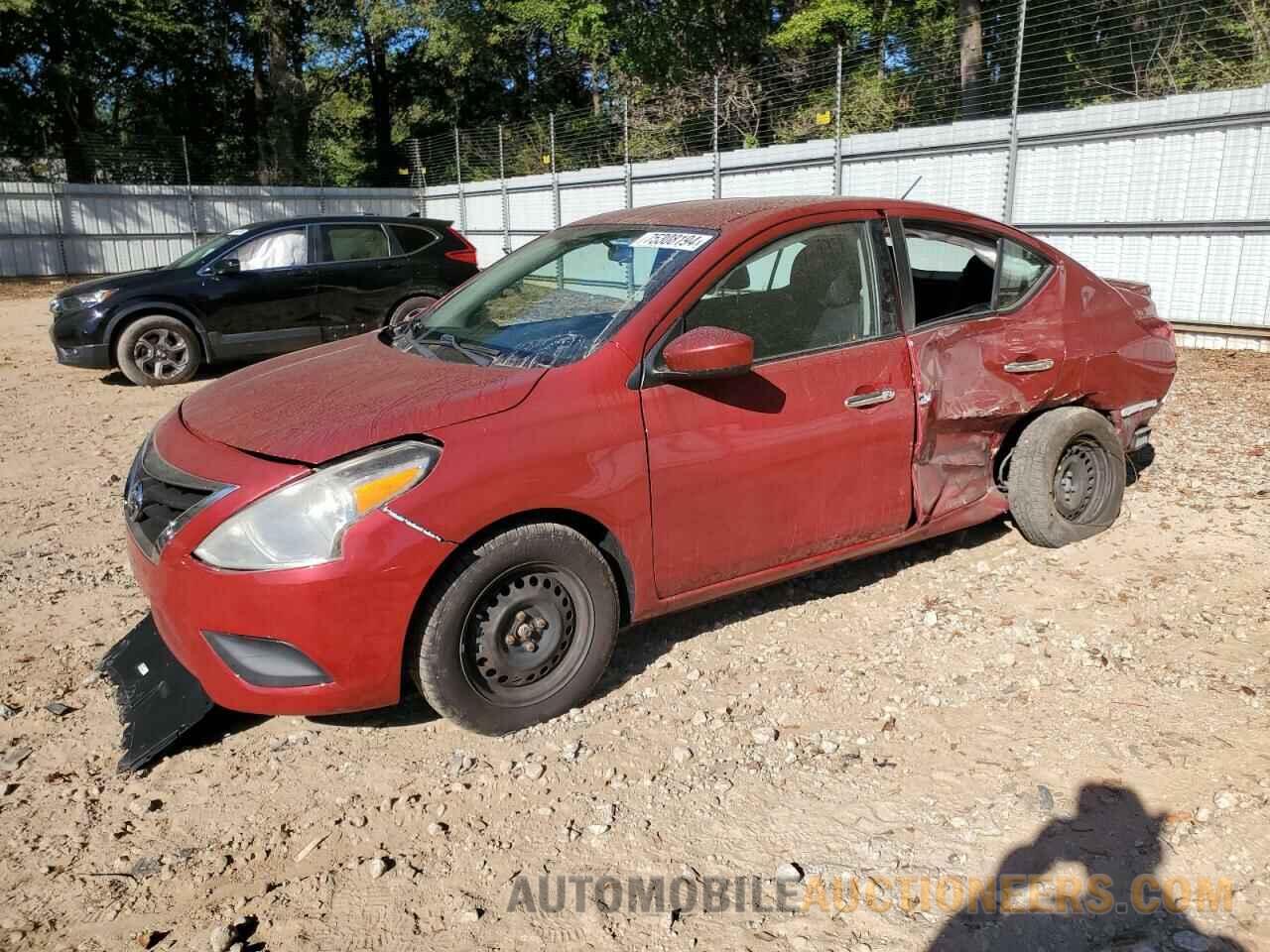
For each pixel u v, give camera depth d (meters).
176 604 3.04
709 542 3.58
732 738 3.31
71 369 11.02
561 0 26.41
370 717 3.51
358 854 2.81
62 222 24.73
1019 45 11.95
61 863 2.79
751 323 3.68
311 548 2.91
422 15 30.88
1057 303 4.49
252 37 34.91
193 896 2.66
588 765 3.18
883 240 4.02
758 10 25.14
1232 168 9.84
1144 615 4.04
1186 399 7.92
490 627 3.20
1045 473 4.52
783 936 2.47
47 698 3.67
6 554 5.14
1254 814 2.82
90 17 29.59
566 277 4.02
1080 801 2.92
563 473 3.19
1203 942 2.38
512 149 24.31
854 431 3.83
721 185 16.64
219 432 3.31
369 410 3.19
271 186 26.80
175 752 3.32
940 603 4.24
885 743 3.26
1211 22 13.05
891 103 16.58
